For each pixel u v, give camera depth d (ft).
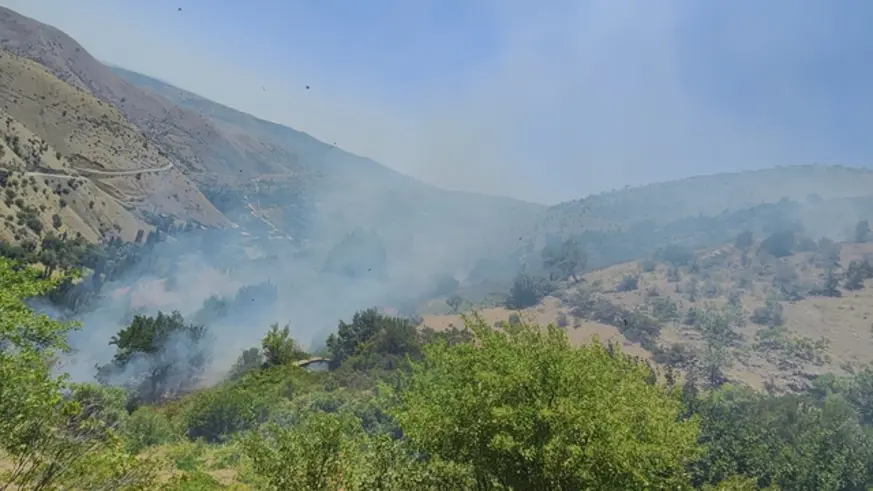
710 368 426.10
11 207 455.63
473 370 44.19
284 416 159.74
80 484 29.68
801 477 177.47
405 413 44.91
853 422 246.88
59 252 427.74
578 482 37.27
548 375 41.11
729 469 172.76
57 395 30.01
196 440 139.13
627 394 44.19
